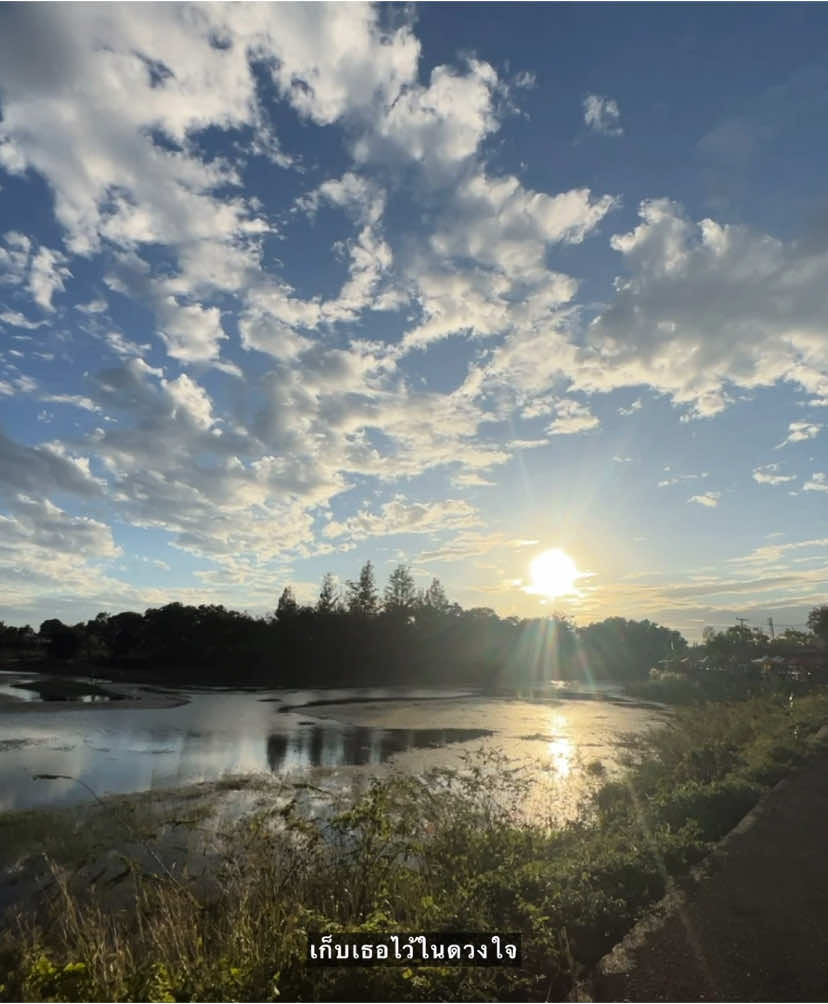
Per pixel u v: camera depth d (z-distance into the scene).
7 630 129.00
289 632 95.06
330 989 4.18
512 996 4.32
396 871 6.36
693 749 15.08
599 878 6.29
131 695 55.47
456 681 96.62
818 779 12.07
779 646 92.25
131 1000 3.93
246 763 21.91
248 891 5.73
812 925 5.46
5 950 6.17
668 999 4.28
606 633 122.38
